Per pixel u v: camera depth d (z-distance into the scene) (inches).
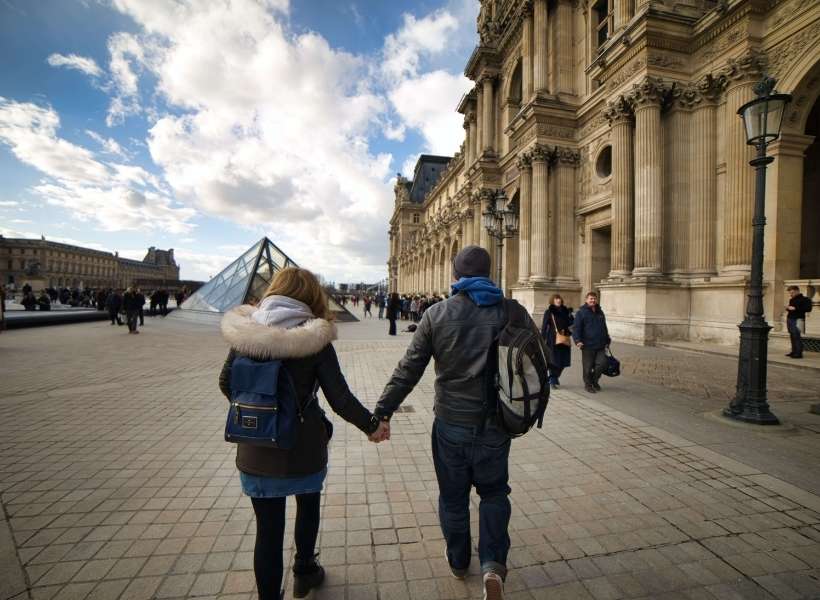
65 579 101.2
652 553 113.7
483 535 91.2
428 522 130.2
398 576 104.8
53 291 1818.4
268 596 83.0
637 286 563.8
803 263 642.2
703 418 234.4
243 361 81.3
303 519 95.4
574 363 430.0
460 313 94.7
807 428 215.3
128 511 133.8
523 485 153.3
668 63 571.2
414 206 3341.5
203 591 98.1
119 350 494.9
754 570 107.0
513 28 1080.2
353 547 116.9
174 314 1146.0
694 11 578.6
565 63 852.0
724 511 135.3
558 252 819.4
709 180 550.6
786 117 483.2
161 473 162.2
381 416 95.7
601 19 807.1
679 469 166.9
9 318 736.3
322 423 90.6
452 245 1811.0
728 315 505.4
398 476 163.0
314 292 94.2
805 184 642.2
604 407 255.3
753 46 505.7
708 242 548.7
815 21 452.4
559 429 215.0
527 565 108.7
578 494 146.5
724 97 539.8
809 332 454.6
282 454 82.2
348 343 601.0
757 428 212.2
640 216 577.3
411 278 2920.8
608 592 99.1
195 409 249.9
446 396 95.7
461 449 94.2
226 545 116.4
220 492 147.4
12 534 120.0
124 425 219.5
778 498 143.8
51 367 379.2
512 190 1038.4
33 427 215.2
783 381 327.9
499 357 89.6
